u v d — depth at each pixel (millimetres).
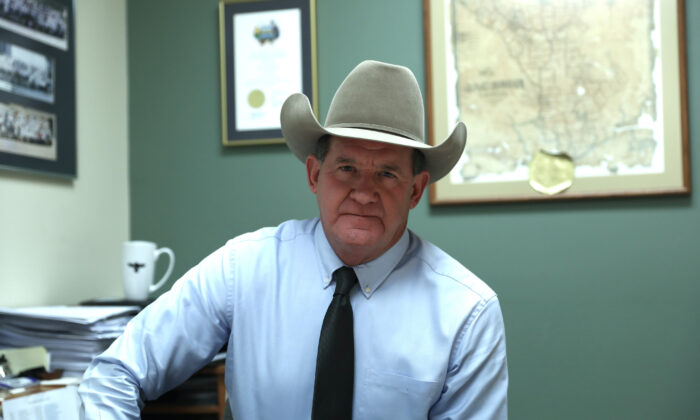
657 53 1896
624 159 1901
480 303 1258
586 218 1921
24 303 1708
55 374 1490
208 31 2150
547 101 1947
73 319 1494
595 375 1896
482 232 1969
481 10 1987
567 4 1945
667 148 1881
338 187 1215
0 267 1631
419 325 1250
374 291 1286
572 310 1916
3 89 1635
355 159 1198
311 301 1291
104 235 2041
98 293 2002
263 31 2096
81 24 1966
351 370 1193
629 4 1913
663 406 1858
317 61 2080
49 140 1792
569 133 1932
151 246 1870
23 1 1708
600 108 1919
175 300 1301
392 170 1210
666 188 1876
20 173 1705
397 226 1249
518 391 1933
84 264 1944
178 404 1639
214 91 2139
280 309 1293
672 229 1876
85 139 1966
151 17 2178
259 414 1248
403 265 1330
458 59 1994
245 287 1317
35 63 1750
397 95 1235
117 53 2143
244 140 2090
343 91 1257
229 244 1395
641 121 1897
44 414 1180
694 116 1880
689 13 1894
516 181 1951
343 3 2074
